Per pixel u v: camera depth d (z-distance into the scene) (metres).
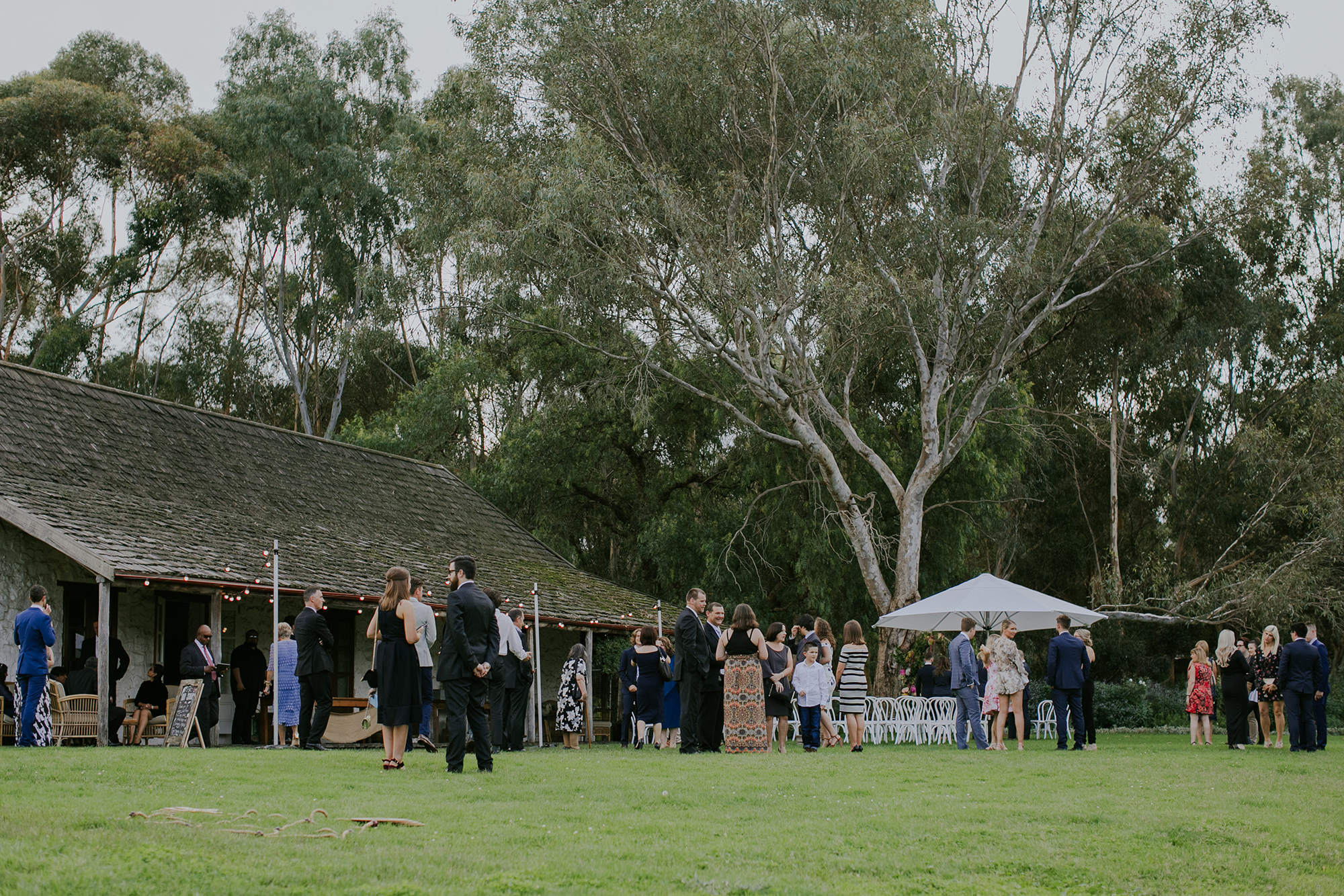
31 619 13.77
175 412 23.09
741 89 25.67
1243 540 44.78
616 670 26.70
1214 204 29.25
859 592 30.94
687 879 6.09
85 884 5.29
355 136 49.12
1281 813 9.58
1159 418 47.31
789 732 21.45
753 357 30.12
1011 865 7.12
